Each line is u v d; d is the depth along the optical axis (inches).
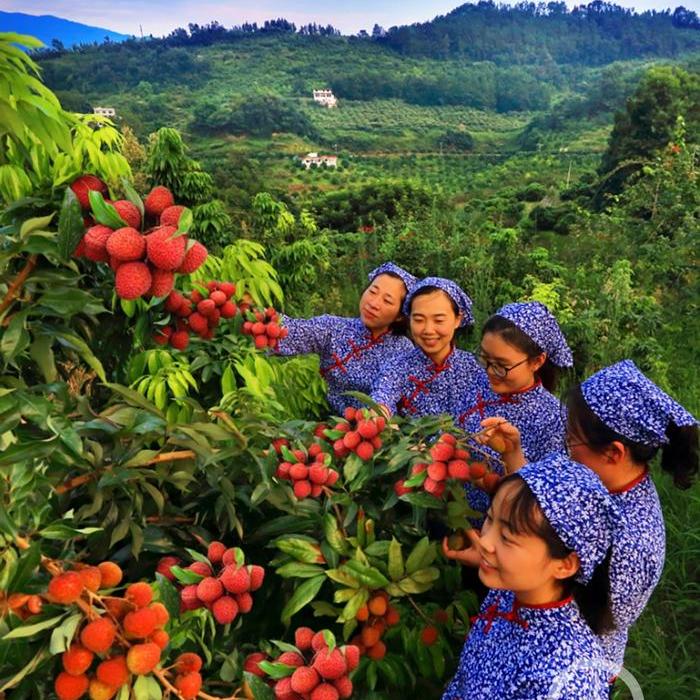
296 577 70.6
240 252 119.0
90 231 50.8
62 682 41.7
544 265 323.6
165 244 49.2
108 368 82.8
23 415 49.4
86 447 60.7
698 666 109.9
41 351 55.0
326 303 324.2
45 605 43.9
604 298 263.7
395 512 76.8
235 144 7066.9
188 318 83.2
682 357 241.3
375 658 66.7
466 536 71.2
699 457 64.9
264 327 107.3
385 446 75.3
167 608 53.4
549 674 54.7
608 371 67.6
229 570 52.4
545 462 56.8
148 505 67.8
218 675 59.2
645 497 66.6
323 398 137.3
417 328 108.2
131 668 41.4
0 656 44.5
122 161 95.0
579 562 54.4
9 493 51.0
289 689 49.9
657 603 123.7
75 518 61.3
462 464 66.7
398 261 376.5
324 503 72.2
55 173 83.3
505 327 87.4
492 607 62.6
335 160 6328.7
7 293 51.8
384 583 62.7
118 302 70.3
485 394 97.2
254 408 84.1
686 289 287.1
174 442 63.7
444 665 73.7
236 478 74.6
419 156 7007.9
